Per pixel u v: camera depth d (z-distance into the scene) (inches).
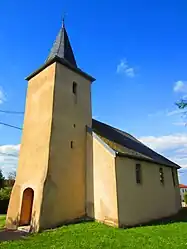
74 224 487.5
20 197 552.7
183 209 788.6
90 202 549.6
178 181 821.9
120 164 537.0
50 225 464.1
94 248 316.8
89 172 576.7
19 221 525.7
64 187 521.3
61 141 550.3
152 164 674.8
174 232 427.8
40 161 529.7
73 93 630.5
